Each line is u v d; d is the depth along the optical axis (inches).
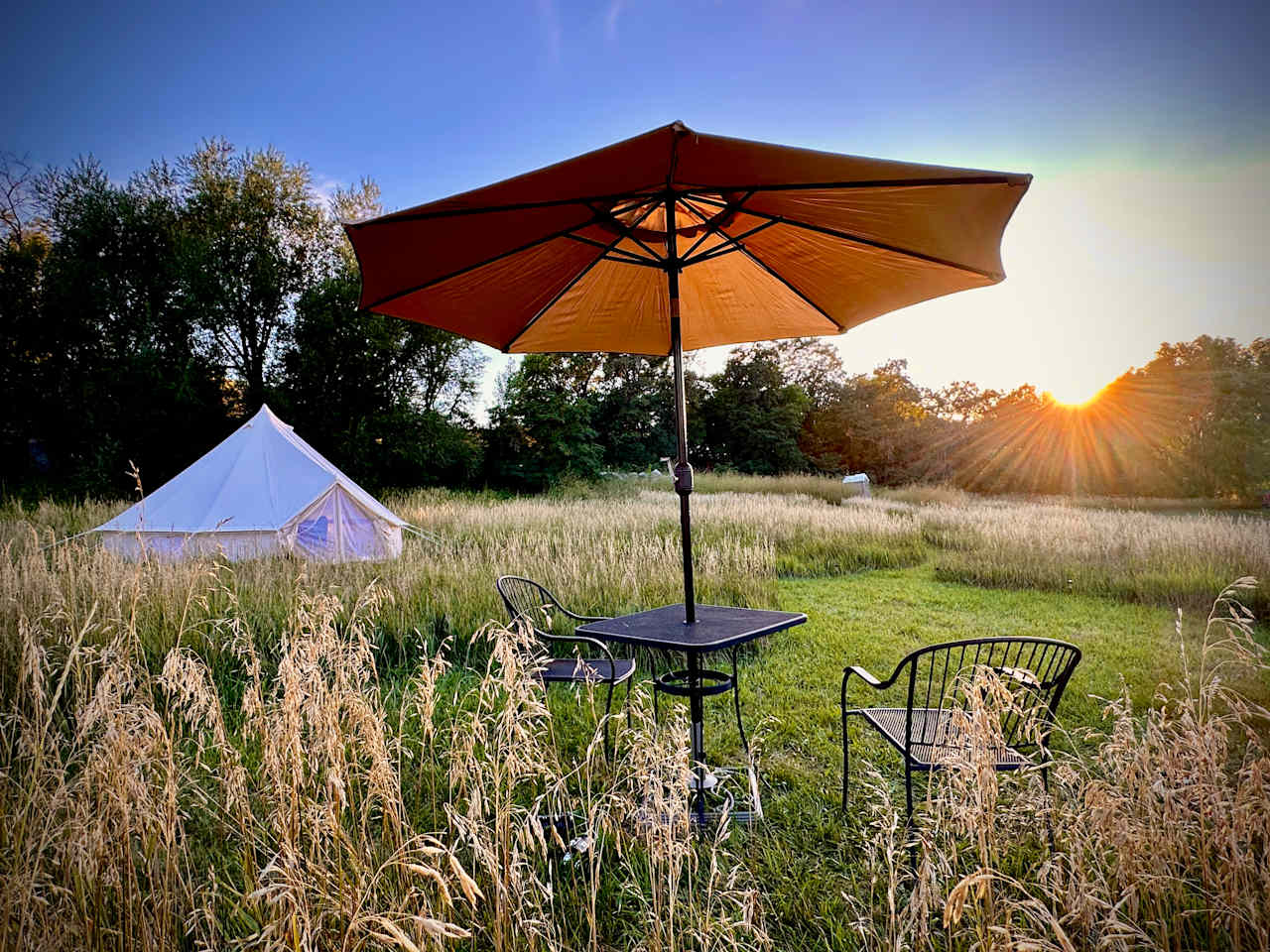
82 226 878.4
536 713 80.9
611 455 1560.0
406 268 112.6
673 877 73.9
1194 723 77.7
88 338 871.7
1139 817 76.7
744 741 139.7
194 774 117.2
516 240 116.1
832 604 322.7
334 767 79.4
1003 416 1745.8
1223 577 319.0
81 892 75.3
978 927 68.9
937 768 95.3
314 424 948.0
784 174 92.9
